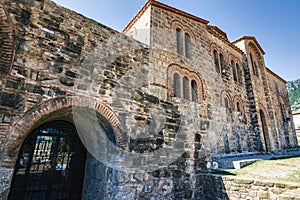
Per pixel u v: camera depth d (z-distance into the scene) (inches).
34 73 167.9
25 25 171.2
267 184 205.0
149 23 289.9
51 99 171.9
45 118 181.0
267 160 337.4
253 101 498.3
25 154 268.2
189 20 367.9
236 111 438.3
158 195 221.6
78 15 209.6
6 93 151.5
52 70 178.2
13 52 159.6
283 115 726.5
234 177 235.1
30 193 271.6
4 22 159.0
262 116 535.5
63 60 187.2
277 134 536.1
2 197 136.6
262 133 477.4
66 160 300.8
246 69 535.2
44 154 290.0
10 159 145.1
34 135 273.0
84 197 265.9
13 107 152.3
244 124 452.1
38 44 175.5
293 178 218.8
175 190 237.9
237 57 524.7
